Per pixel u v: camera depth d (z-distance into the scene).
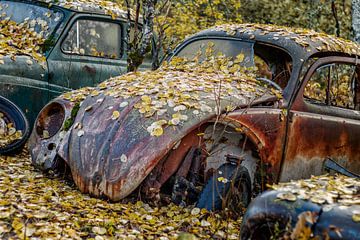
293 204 3.36
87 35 8.39
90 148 5.02
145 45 7.59
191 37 6.68
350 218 3.13
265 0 15.36
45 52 7.87
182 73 5.91
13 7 8.29
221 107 5.05
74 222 4.32
